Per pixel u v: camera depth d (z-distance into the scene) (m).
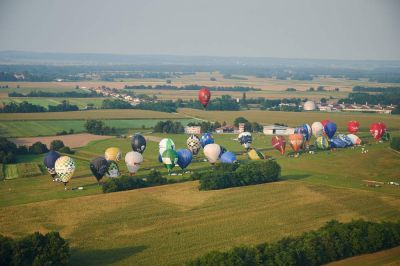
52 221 117.06
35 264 87.38
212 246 102.06
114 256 98.12
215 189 142.62
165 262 95.06
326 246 95.38
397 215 122.38
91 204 129.25
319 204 129.88
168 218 118.69
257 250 91.62
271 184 148.88
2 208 126.25
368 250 98.00
